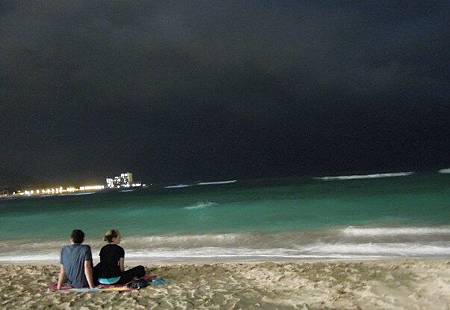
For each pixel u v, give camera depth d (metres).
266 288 9.34
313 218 24.20
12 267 13.59
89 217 34.16
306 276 10.27
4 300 9.27
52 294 9.35
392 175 85.19
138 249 17.14
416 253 13.50
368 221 21.44
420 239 15.76
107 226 26.48
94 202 63.06
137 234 21.67
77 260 9.49
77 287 9.53
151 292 9.25
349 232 17.89
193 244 17.58
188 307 8.16
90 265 9.52
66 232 24.95
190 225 24.25
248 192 60.66
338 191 45.28
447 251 13.57
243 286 9.61
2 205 74.19
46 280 11.16
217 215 28.98
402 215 23.02
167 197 61.38
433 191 37.06
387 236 16.64
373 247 14.79
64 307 8.46
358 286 9.09
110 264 9.66
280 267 11.48
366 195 37.12
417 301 7.86
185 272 11.53
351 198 35.44
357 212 25.89
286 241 17.02
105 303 8.55
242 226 22.42
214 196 54.50
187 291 9.29
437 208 25.27
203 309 8.02
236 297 8.71
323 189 51.56
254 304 8.20
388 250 14.17
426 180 56.16
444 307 7.45
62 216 36.75
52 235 23.86
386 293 8.45
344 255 13.80
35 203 75.31
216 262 13.44
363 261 12.05
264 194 51.03
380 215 23.67
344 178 90.56
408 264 10.77
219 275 10.94
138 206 43.94
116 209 41.03
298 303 8.14
